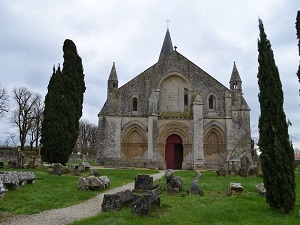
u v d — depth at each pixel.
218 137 36.44
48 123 27.88
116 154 35.22
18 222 8.65
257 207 11.03
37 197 11.95
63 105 28.56
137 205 9.60
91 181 14.78
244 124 35.91
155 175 25.80
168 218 9.18
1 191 9.53
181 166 36.78
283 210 10.38
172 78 38.59
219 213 9.91
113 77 37.84
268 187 10.79
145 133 36.34
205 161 35.84
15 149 52.12
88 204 11.48
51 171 22.06
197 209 10.56
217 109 37.16
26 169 24.53
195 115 35.84
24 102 58.50
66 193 13.19
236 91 37.28
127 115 36.62
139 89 37.69
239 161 33.72
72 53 31.47
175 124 36.50
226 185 17.12
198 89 37.88
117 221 8.46
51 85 30.08
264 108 11.36
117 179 20.28
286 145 10.94
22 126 57.66
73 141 29.30
